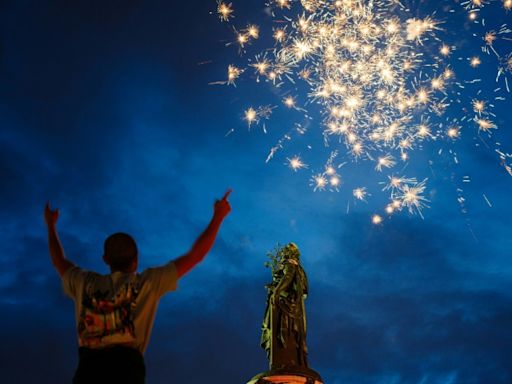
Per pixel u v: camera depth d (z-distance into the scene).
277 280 17.69
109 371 5.36
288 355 16.75
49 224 6.41
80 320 5.57
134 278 5.71
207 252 5.91
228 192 6.14
